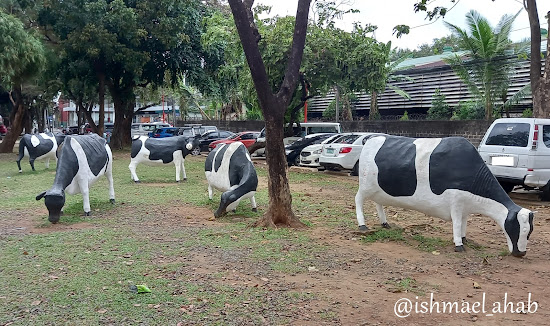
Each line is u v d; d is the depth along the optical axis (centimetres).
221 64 2866
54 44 2695
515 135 1112
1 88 3350
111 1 2544
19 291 514
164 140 1488
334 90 2844
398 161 716
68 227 834
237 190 911
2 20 2073
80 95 3036
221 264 612
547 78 1346
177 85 3197
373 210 1012
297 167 1939
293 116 2016
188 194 1220
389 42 2675
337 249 687
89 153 945
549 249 703
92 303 480
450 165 671
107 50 2447
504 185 1268
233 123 3675
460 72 2081
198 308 468
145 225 848
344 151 1642
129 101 3100
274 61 1703
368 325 437
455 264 620
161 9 2550
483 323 445
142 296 499
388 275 575
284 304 480
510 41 2030
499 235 793
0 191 1286
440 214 690
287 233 778
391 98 2780
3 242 720
